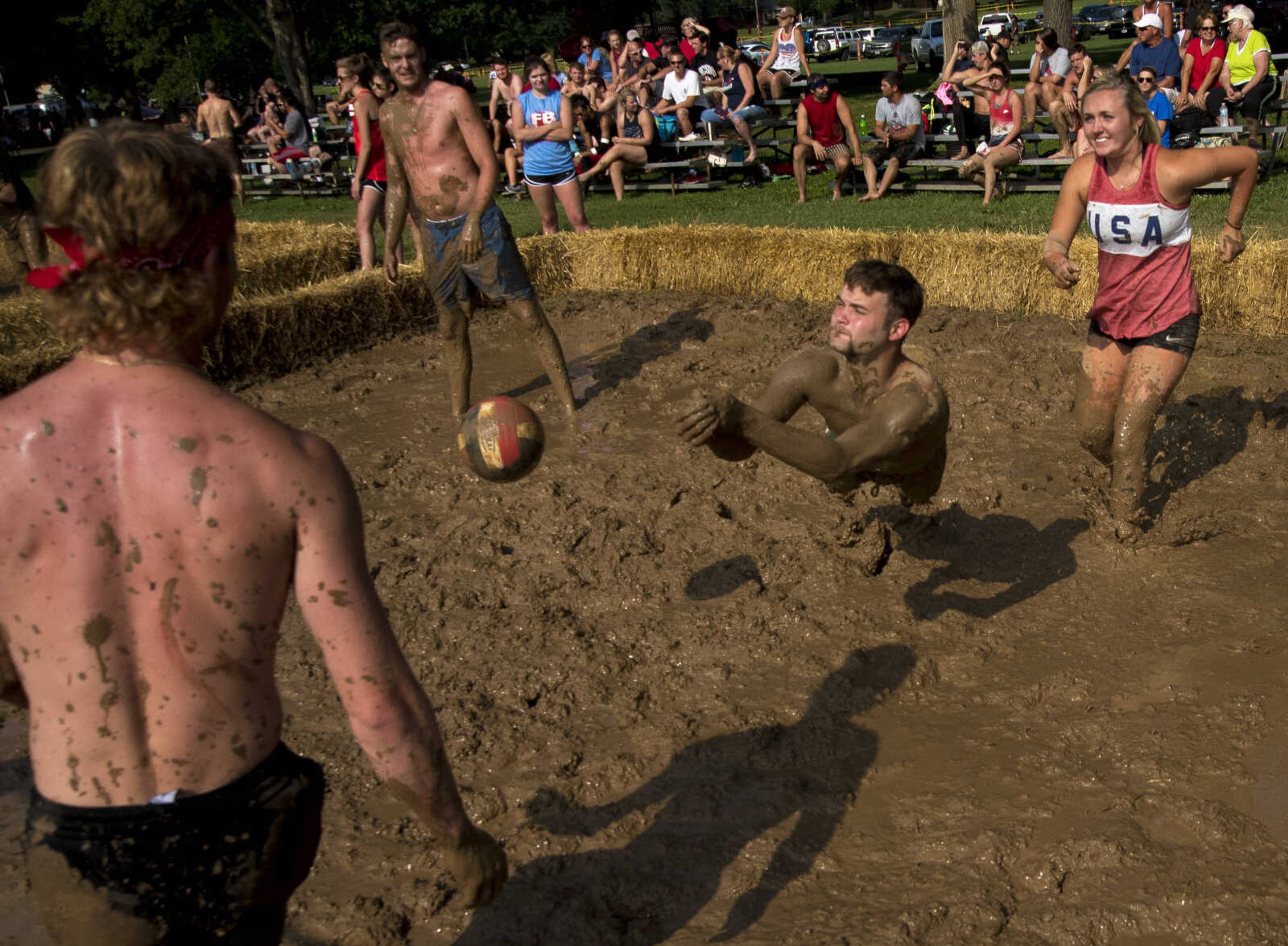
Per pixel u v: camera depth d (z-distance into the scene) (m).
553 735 4.20
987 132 14.53
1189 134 12.80
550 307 10.84
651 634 4.82
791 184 15.95
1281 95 14.95
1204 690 4.11
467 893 2.17
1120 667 4.34
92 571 1.79
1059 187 13.38
